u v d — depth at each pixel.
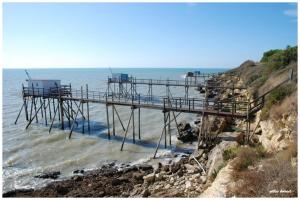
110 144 25.92
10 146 25.62
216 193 10.25
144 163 20.94
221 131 22.58
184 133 26.30
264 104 20.12
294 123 14.23
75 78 136.38
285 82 21.14
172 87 79.88
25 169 20.42
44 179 18.58
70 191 16.39
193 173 16.70
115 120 35.88
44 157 22.89
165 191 14.27
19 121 36.47
